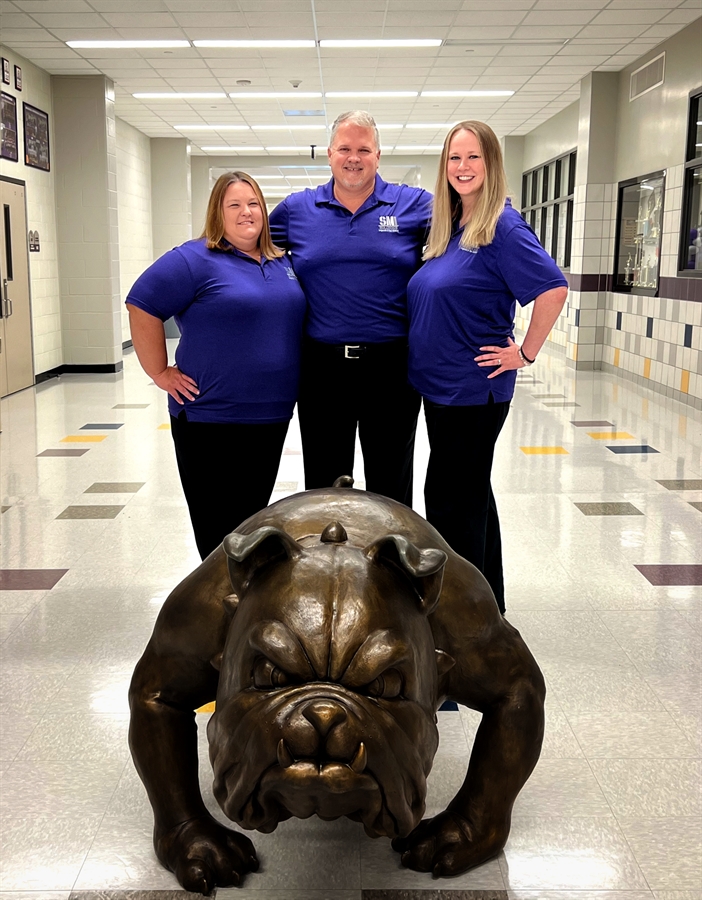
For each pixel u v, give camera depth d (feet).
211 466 9.98
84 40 32.07
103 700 9.22
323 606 4.85
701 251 29.73
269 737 4.34
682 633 11.02
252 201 9.49
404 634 4.94
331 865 6.51
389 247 10.14
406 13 29.07
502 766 6.36
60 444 23.21
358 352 10.22
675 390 31.22
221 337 9.50
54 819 7.15
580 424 25.88
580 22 30.27
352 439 10.82
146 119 49.55
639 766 7.95
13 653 10.39
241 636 5.03
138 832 6.97
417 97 43.50
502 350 9.57
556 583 12.83
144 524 15.81
